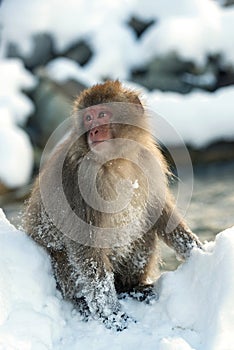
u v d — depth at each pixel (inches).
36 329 470.3
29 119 1230.9
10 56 1389.0
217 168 1106.1
